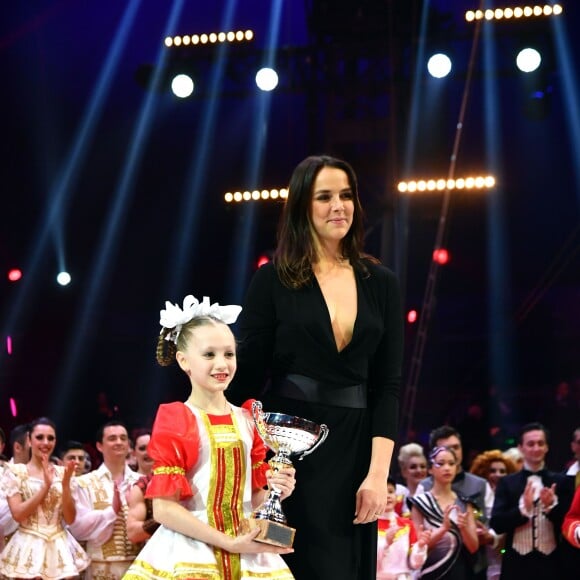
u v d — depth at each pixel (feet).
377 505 15.15
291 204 16.34
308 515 15.43
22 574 31.14
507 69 61.31
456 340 84.07
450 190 64.64
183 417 14.49
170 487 14.01
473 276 84.94
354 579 15.55
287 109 77.20
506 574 32.40
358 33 61.26
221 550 13.99
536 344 83.15
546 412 72.43
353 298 16.14
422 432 76.07
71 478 33.47
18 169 78.23
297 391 15.76
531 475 33.04
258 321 16.25
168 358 15.66
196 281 82.33
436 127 63.21
